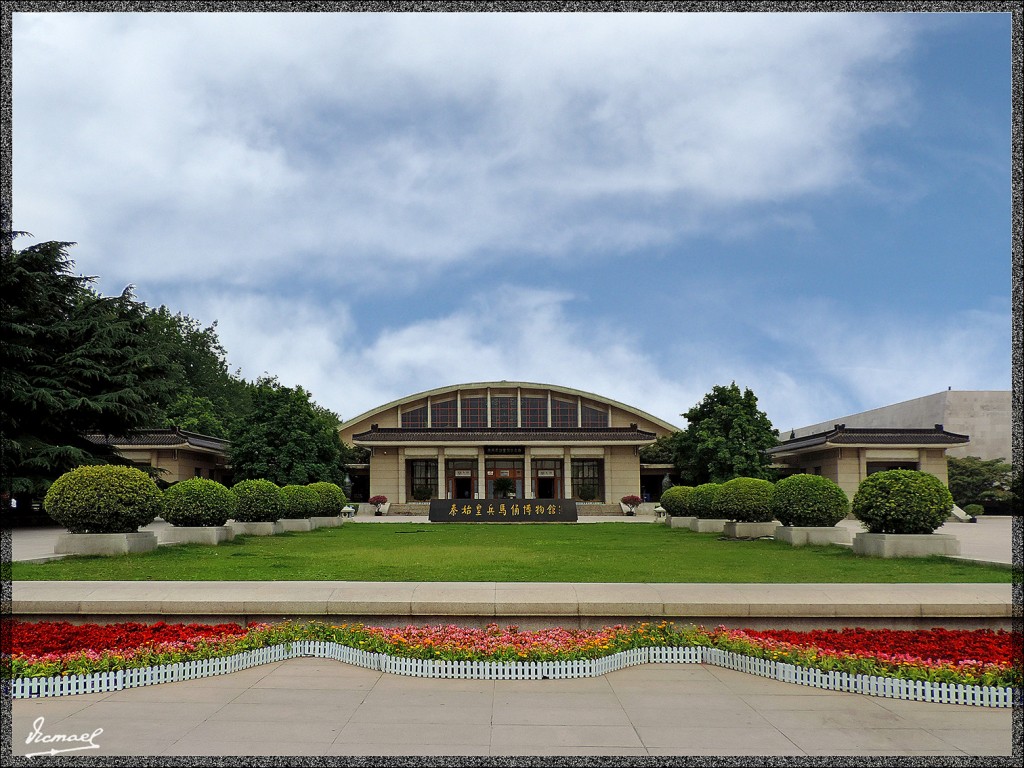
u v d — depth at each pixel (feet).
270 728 17.28
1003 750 15.84
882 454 121.60
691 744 16.25
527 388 169.89
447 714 18.35
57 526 83.87
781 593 27.12
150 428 110.22
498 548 52.13
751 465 119.85
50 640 22.57
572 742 16.37
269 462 127.54
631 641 23.44
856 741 16.43
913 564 39.29
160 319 182.70
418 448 147.02
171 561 40.65
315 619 25.90
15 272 81.25
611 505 141.69
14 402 83.51
